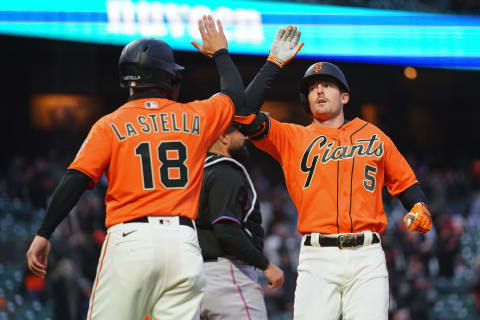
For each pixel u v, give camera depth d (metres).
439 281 52.59
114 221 12.10
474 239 65.25
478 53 61.78
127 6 51.09
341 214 13.86
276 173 97.69
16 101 88.00
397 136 103.06
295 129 14.95
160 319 12.12
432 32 61.03
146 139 12.28
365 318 13.23
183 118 12.64
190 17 53.09
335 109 14.92
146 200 12.02
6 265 47.91
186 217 12.18
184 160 12.34
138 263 11.72
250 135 14.56
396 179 14.65
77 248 37.84
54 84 81.81
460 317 48.25
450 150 105.69
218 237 15.36
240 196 15.69
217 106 13.18
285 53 14.53
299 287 13.88
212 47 14.23
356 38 58.69
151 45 13.06
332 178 14.14
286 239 46.41
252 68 83.19
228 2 54.47
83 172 11.98
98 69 86.00
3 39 73.12
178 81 13.48
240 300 15.70
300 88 15.44
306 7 57.06
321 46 57.75
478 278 44.44
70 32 49.50
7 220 54.28
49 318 38.91
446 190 78.44
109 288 11.90
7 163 88.50
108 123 12.40
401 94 100.44
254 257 15.46
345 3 58.34
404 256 50.03
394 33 60.06
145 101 12.77
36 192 58.09
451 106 105.31
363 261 13.70
